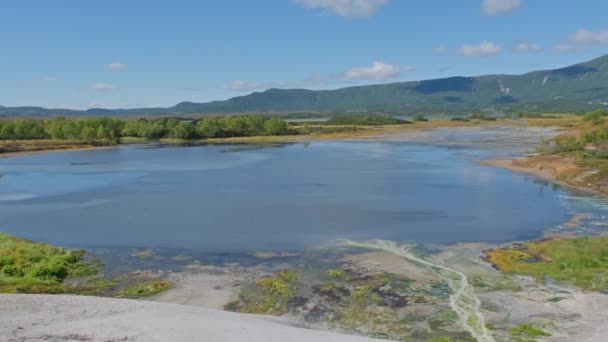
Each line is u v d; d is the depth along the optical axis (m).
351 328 22.08
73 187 64.88
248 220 44.06
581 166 63.78
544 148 86.38
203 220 44.38
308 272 29.84
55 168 86.50
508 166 77.38
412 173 72.81
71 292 27.12
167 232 40.34
